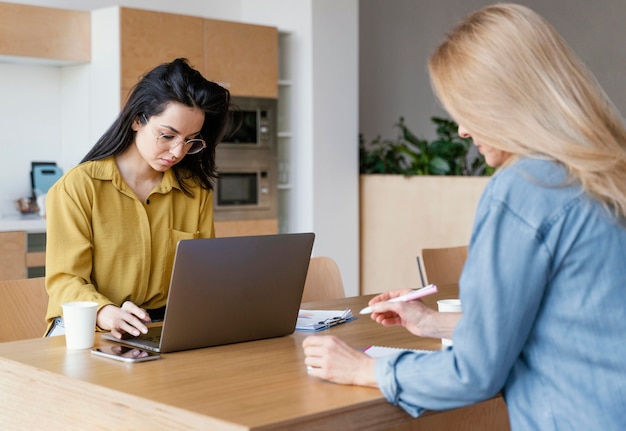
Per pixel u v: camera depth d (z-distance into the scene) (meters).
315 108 5.71
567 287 1.42
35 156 5.21
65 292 2.28
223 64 5.31
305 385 1.66
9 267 4.57
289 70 5.86
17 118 5.13
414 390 1.52
